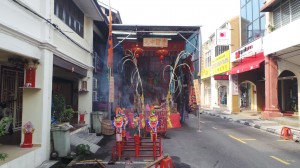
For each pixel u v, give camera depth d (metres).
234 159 8.70
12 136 9.73
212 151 9.85
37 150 7.72
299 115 18.09
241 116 22.28
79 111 13.38
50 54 8.62
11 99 10.80
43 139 8.13
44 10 8.29
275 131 14.09
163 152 9.66
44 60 8.18
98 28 16.06
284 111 20.91
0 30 6.14
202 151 9.84
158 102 14.71
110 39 14.44
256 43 20.02
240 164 8.12
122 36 16.03
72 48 11.30
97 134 13.05
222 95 33.78
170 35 15.81
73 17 11.91
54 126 8.83
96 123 13.20
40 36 8.16
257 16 22.02
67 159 8.58
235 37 25.56
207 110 31.56
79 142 10.12
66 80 17.77
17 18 6.89
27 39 7.30
